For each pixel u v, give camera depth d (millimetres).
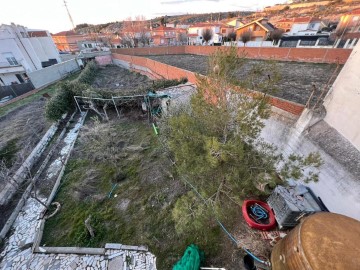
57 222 6660
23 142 11242
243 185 4707
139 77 24328
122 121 13164
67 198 7574
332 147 5230
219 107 4383
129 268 5227
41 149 10680
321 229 3096
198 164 4156
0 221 6746
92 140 10914
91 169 8969
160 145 9820
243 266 4934
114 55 33594
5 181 8078
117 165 9109
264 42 30078
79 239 5953
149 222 6367
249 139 4641
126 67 30891
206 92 4484
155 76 21875
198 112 4590
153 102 12922
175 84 14625
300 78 13602
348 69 5367
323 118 5934
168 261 5297
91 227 6188
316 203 5324
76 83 15086
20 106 16734
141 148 9953
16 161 9438
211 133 4566
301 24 34875
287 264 3301
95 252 5590
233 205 6133
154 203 7016
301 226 3309
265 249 5145
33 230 6430
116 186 7984
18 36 25031
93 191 7801
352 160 4695
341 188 4809
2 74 24359
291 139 6641
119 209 6953
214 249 5375
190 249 5211
